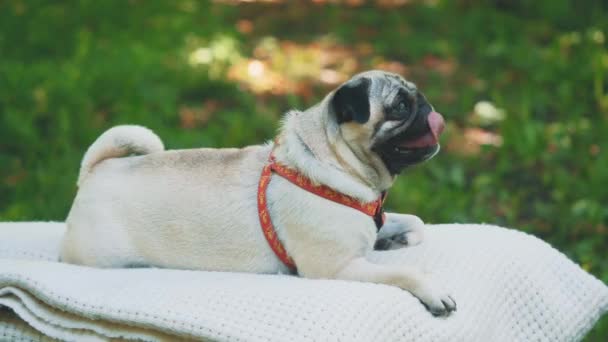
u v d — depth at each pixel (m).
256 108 9.21
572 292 4.28
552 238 6.46
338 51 11.80
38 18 11.52
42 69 9.58
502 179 7.59
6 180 7.36
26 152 7.79
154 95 9.29
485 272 4.05
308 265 3.94
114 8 12.33
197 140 8.14
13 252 4.62
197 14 12.92
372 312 3.46
